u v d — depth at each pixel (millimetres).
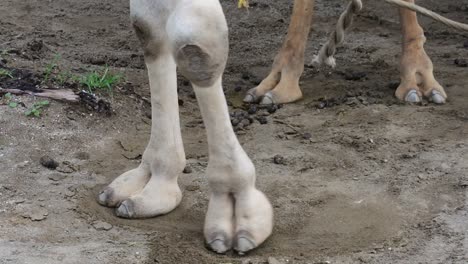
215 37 2875
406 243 3146
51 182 3494
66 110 3992
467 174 3590
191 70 2904
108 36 5461
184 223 3268
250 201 3090
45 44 5129
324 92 4508
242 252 3039
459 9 6125
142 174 3357
